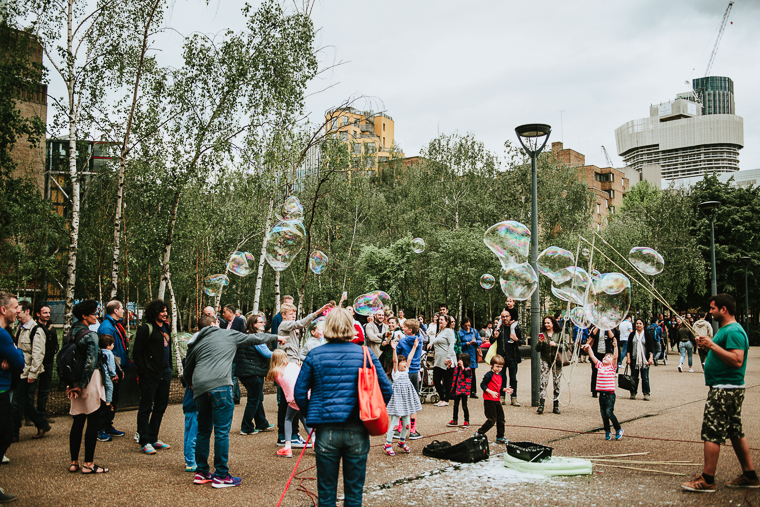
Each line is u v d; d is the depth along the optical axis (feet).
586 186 119.24
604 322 26.30
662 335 66.95
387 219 126.11
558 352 30.99
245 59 42.83
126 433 24.76
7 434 15.78
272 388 39.65
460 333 38.06
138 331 21.56
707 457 15.85
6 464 19.01
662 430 25.26
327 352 12.45
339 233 113.19
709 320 67.92
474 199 113.19
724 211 107.34
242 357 24.86
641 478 17.48
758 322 126.62
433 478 17.54
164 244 45.98
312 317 21.40
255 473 18.07
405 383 21.56
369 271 104.88
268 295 108.47
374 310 32.68
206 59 42.37
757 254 104.42
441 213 116.98
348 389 12.03
